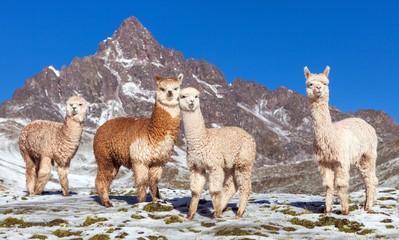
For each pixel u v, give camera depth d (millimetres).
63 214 14906
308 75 13492
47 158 20453
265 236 11336
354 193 20547
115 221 13391
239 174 13508
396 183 89062
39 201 18844
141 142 15219
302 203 16594
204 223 12781
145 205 15094
